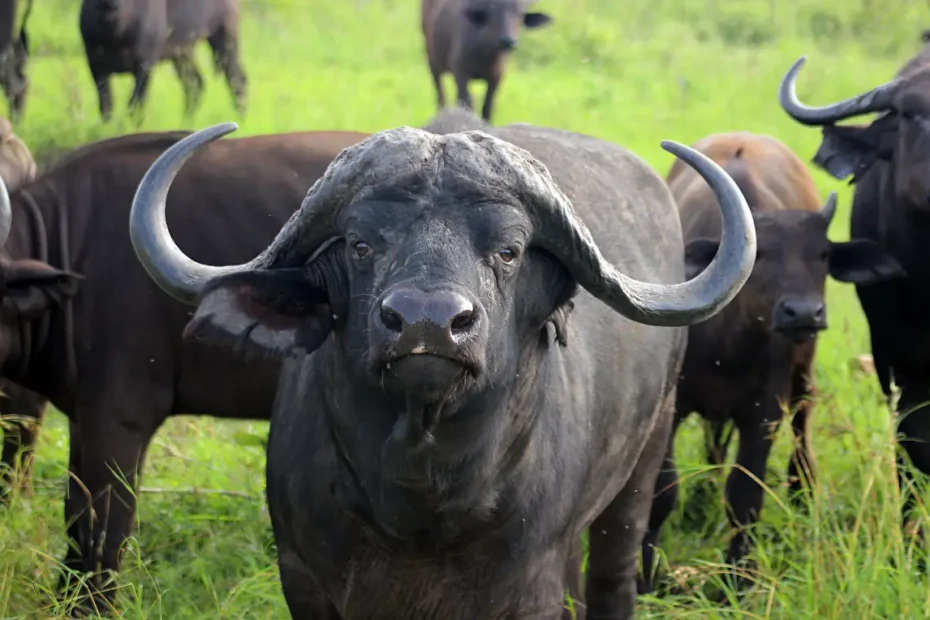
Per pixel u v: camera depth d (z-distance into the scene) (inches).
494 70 1092.5
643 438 347.6
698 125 1032.2
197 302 266.8
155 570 408.8
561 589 294.7
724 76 1208.2
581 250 256.7
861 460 447.5
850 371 563.2
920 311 490.9
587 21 1409.9
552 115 1070.4
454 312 224.7
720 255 269.7
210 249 426.0
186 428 517.3
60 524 440.8
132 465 422.0
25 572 387.2
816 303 464.4
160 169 272.2
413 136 251.4
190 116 1018.1
